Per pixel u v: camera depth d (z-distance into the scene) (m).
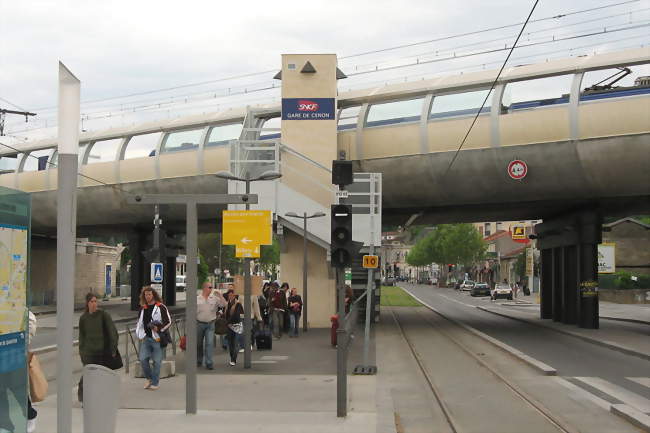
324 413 10.64
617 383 14.14
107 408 6.89
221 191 35.06
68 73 6.37
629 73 25.34
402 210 33.88
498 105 26.84
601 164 25.80
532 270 79.44
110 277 76.62
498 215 36.78
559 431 9.56
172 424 9.78
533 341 24.69
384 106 30.02
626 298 56.56
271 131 31.08
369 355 19.58
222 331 16.86
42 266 57.47
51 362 19.16
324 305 31.58
